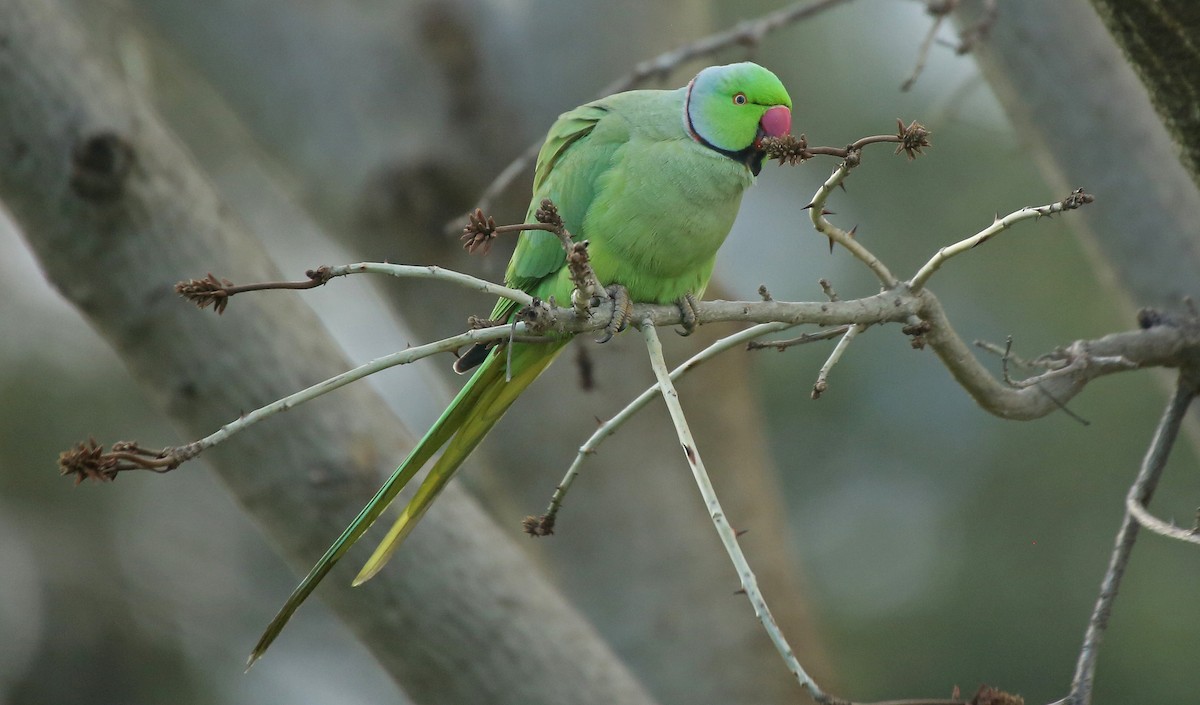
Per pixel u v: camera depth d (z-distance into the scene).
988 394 6.30
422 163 11.30
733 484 11.77
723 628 11.30
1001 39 9.84
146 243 7.65
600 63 11.46
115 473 4.69
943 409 17.50
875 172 17.33
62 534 17.92
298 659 19.20
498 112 11.36
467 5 11.40
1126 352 6.51
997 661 16.45
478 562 7.95
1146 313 6.80
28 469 17.59
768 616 4.64
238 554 18.97
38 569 17.80
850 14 17.61
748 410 12.30
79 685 17.92
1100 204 9.66
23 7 7.57
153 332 7.70
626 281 7.80
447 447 7.41
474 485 13.28
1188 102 5.93
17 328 17.62
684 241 7.68
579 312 5.43
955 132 16.83
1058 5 9.67
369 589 7.80
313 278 4.95
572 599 11.52
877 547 17.47
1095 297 16.36
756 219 18.36
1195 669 15.59
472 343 5.22
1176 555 16.06
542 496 11.57
